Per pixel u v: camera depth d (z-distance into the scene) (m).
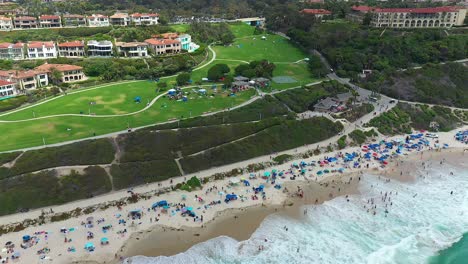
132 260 74.06
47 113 128.12
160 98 145.38
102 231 82.19
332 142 127.12
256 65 176.50
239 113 133.62
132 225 84.38
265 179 105.25
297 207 93.19
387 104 155.50
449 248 79.50
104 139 108.56
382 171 111.88
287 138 124.25
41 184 92.75
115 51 187.62
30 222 84.25
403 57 187.75
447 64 178.00
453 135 139.12
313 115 140.12
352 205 94.44
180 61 178.25
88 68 170.12
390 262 75.12
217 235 82.19
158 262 73.75
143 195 95.25
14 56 179.62
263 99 146.75
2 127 115.94
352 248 79.19
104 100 141.75
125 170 101.38
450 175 110.44
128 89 154.88
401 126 142.25
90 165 100.44
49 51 183.00
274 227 85.31
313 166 113.12
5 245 77.00
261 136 122.00
